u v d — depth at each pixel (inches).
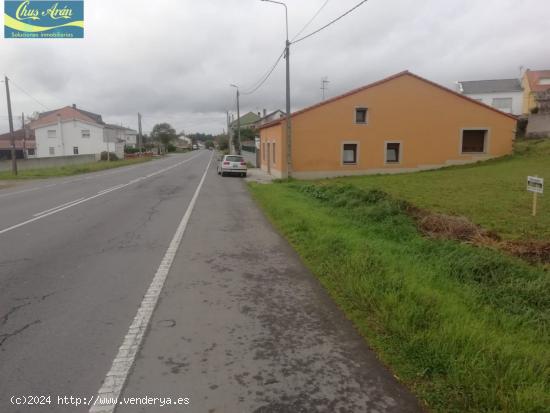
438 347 137.2
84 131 2605.8
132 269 247.9
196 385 124.9
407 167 1079.6
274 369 134.1
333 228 347.6
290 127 926.4
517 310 182.1
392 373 131.3
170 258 273.7
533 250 274.1
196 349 147.8
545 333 158.7
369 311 177.3
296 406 114.4
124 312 181.9
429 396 116.5
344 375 130.2
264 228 382.9
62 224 402.6
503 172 870.4
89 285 218.4
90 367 135.3
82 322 171.2
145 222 414.3
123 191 739.4
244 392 121.3
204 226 392.5
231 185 872.3
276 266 255.6
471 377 119.9
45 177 1180.5
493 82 2411.4
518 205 483.8
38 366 135.9
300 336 158.2
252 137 3053.6
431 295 181.8
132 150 3457.2
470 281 217.9
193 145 7253.9
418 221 376.2
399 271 218.5
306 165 1037.2
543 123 1342.3
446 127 1082.1
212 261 266.8
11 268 249.9
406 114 1064.8
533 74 2246.6
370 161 1063.6
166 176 1159.0
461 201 520.4
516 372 121.3
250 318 175.6
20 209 514.9
